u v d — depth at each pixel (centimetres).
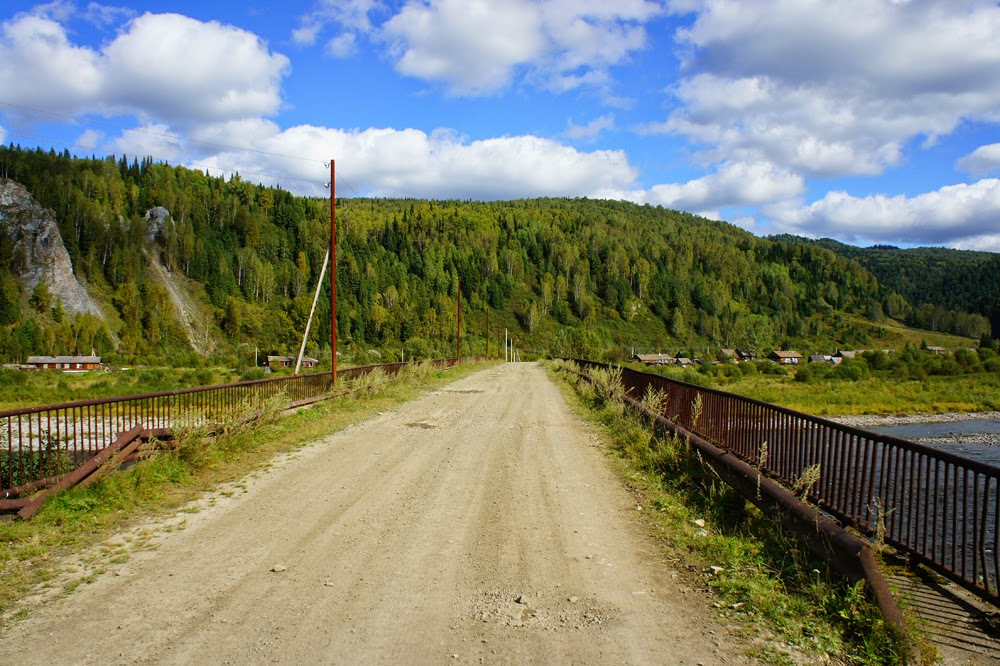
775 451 711
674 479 768
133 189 16975
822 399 4147
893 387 4791
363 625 376
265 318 14662
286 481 770
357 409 1519
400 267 17475
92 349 10488
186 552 509
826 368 6812
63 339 11431
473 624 380
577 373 2880
